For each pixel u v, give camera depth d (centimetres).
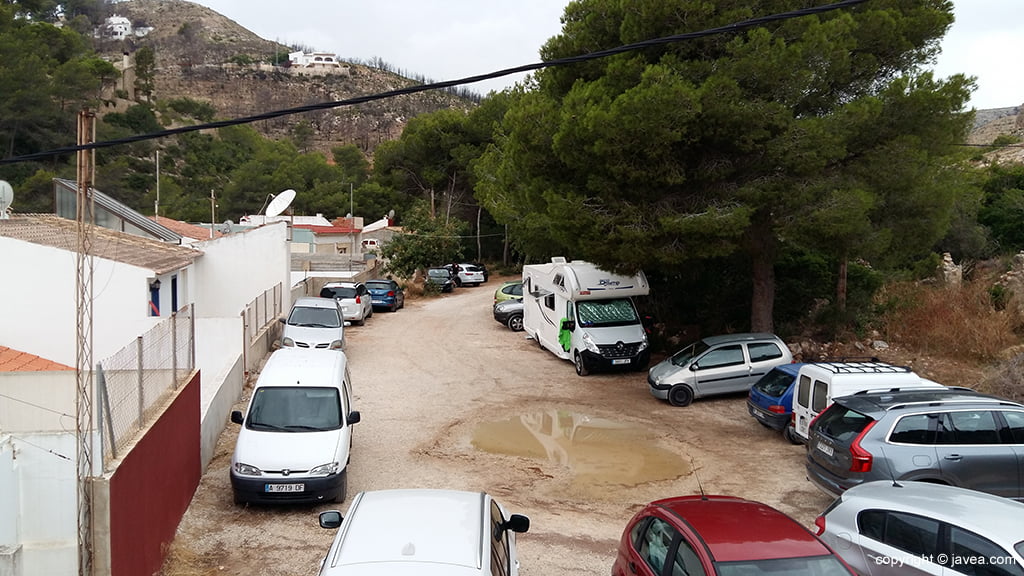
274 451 1072
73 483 698
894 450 959
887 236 1645
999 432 982
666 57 1611
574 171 1764
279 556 902
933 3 1722
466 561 515
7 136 5838
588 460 1348
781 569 531
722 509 638
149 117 8831
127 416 791
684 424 1594
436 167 6381
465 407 1741
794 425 1426
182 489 1009
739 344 1780
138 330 1778
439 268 4603
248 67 19112
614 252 1683
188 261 2166
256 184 7925
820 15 1642
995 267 2998
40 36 7856
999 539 590
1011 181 3641
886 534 677
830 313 2183
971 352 2028
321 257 5153
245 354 1870
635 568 651
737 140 1577
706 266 2330
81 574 665
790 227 1612
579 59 743
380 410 1702
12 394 1316
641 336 2109
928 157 1672
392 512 592
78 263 715
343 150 10481
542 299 2480
